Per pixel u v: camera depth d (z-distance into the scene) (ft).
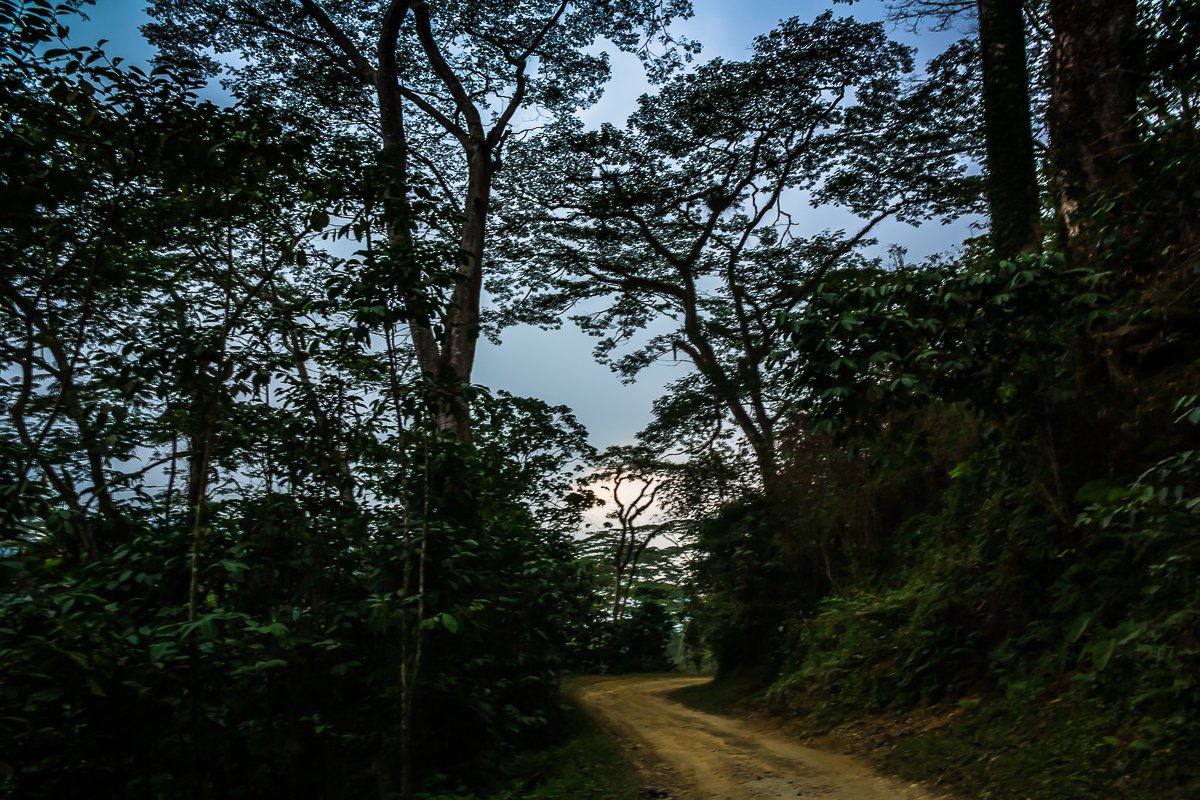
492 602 27.37
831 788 23.25
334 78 58.49
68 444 21.22
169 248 20.89
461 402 25.58
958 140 73.10
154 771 16.49
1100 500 22.12
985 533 31.48
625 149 77.20
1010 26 37.68
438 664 23.93
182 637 15.47
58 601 14.90
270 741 18.61
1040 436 26.32
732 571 59.57
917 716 29.01
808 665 41.93
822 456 48.83
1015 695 24.32
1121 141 28.25
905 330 24.16
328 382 22.72
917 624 32.35
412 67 61.26
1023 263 24.22
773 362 25.31
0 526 14.62
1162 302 25.43
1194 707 17.80
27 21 14.82
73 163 17.31
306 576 21.30
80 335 16.49
